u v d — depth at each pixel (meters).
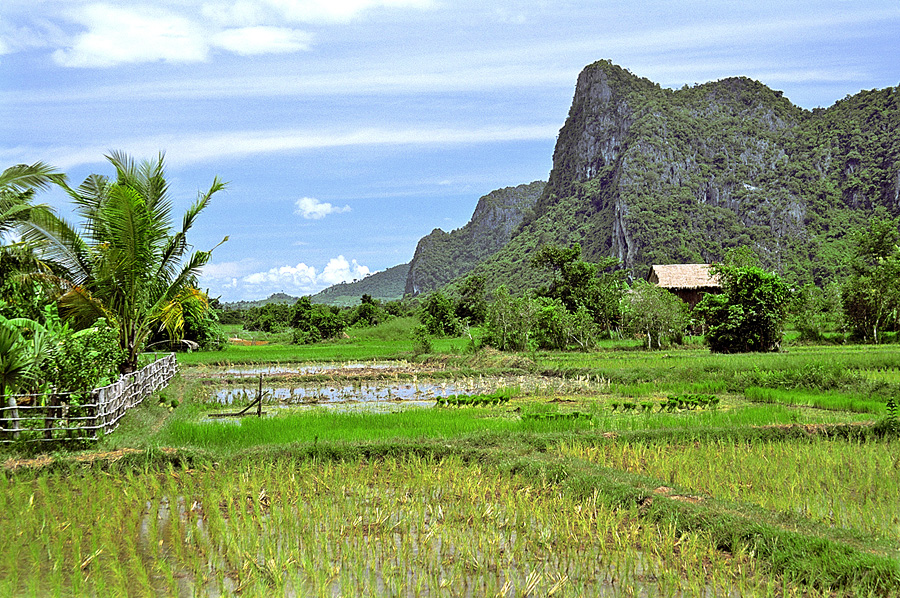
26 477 9.48
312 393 19.94
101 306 16.14
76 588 5.88
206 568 6.47
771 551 6.43
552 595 5.89
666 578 6.11
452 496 8.62
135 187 17.38
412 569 6.45
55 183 16.27
